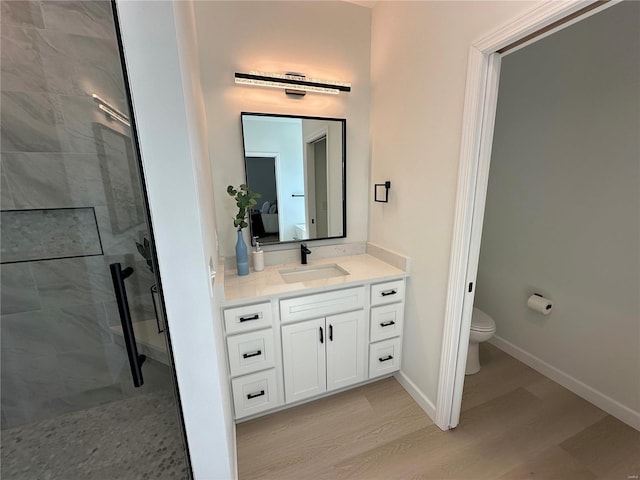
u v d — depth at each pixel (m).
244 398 1.61
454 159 1.38
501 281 2.31
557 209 1.88
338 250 2.21
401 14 1.67
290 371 1.69
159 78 0.76
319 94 1.96
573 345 1.86
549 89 1.83
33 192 1.35
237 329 1.52
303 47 1.86
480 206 1.34
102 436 1.48
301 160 1.98
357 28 1.96
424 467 1.41
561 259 1.88
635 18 1.42
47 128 1.28
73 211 1.39
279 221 2.01
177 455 1.37
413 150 1.67
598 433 1.57
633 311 1.56
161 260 0.86
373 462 1.44
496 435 1.57
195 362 0.97
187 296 0.90
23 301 1.45
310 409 1.78
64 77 1.23
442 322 1.56
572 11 0.89
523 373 2.06
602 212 1.65
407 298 1.86
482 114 1.23
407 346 1.90
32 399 1.54
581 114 1.69
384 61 1.88
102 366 1.58
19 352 1.49
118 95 1.14
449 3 1.33
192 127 0.92
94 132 1.28
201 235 0.87
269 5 1.76
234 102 1.78
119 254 1.44
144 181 0.84
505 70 2.07
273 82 1.77
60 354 1.53
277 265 2.04
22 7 1.18
